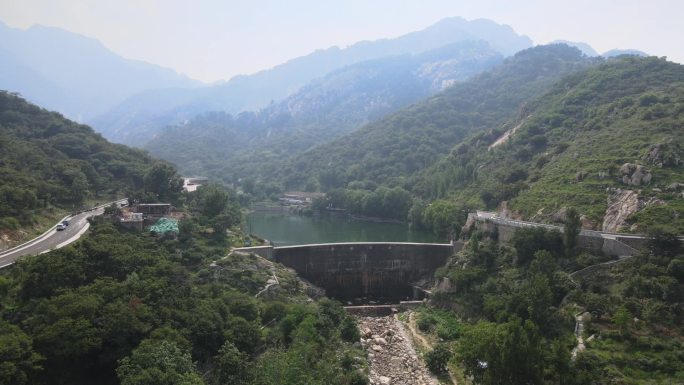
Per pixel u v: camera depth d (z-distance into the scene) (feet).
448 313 305.94
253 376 183.32
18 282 203.21
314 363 211.20
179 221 356.59
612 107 482.28
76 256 222.07
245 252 344.90
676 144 327.06
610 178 331.57
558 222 321.73
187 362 166.40
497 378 180.04
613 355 190.80
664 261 230.07
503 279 287.89
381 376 229.04
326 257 377.91
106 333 173.68
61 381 162.40
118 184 453.17
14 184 316.60
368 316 329.72
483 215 392.88
